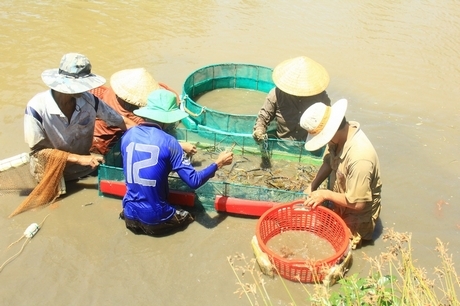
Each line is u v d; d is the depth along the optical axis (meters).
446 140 5.46
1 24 7.59
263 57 7.22
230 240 3.93
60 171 4.12
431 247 3.93
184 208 4.26
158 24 8.08
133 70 4.77
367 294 2.68
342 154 3.58
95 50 7.03
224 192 4.18
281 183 4.57
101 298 3.37
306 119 3.55
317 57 7.34
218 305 3.35
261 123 4.84
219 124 5.07
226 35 7.89
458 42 8.20
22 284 3.43
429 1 10.01
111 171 4.20
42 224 3.97
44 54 6.78
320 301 2.72
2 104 5.53
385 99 6.27
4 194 4.23
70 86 3.73
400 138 5.43
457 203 4.47
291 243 3.82
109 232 3.95
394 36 8.28
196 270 3.63
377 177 3.64
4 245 3.74
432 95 6.45
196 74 5.93
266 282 3.52
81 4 8.62
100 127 4.62
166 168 3.70
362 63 7.23
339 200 3.62
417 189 4.62
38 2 8.55
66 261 3.64
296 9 9.20
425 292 2.68
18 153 4.77
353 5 9.59
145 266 3.65
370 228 3.85
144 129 3.71
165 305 3.34
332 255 3.54
